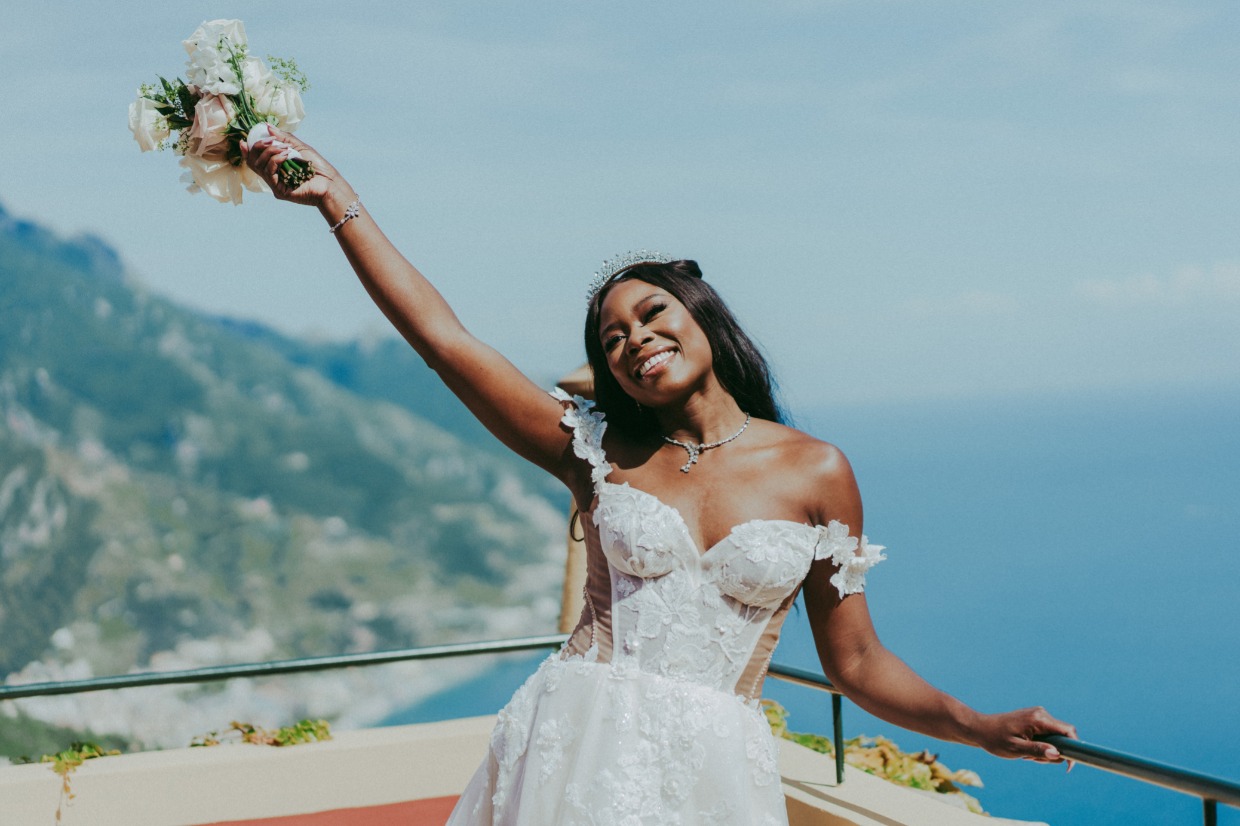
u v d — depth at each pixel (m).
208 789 4.94
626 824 2.82
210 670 4.74
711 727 2.88
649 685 2.91
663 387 2.95
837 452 3.01
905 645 69.94
